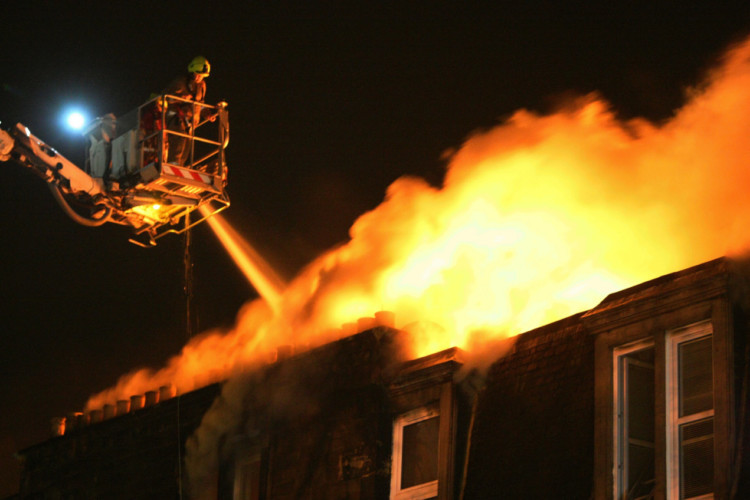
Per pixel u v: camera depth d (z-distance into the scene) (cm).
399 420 1823
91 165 2412
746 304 1449
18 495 2394
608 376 1562
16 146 2248
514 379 1703
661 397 1491
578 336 1644
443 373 1762
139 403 2284
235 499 1998
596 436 1544
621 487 1503
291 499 1884
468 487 1678
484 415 1716
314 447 1892
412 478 1773
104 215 2388
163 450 2155
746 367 1427
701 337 1488
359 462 1816
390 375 1841
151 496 2130
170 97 2317
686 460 1453
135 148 2344
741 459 1385
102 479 2248
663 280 1556
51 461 2369
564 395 1623
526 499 1595
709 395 1457
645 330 1540
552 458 1593
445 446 1717
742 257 1469
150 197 2364
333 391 1906
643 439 1525
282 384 1988
